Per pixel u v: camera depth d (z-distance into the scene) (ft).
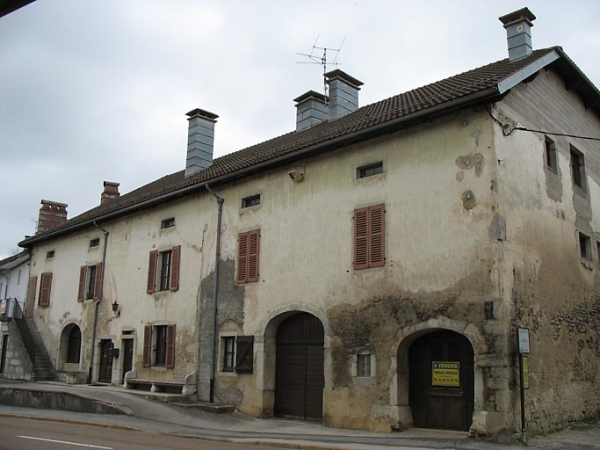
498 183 37.78
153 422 45.24
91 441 33.37
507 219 37.96
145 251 65.82
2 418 48.52
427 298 39.45
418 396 40.45
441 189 40.24
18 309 84.38
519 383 35.78
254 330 51.06
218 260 56.08
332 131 49.67
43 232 86.99
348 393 42.63
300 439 36.86
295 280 48.37
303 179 49.62
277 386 49.96
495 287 36.42
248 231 53.57
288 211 50.37
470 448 32.58
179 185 63.46
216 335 54.70
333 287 45.32
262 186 53.42
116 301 68.33
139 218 67.92
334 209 46.60
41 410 54.85
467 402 38.06
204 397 54.29
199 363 55.72
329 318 45.06
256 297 51.52
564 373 41.42
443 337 39.91
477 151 38.96
